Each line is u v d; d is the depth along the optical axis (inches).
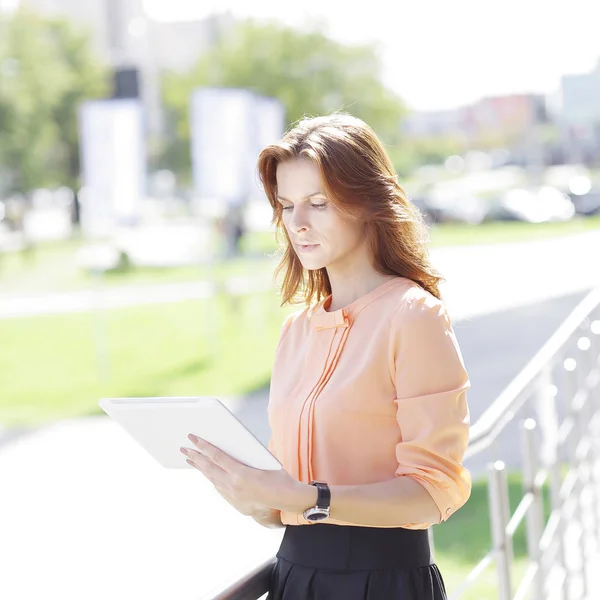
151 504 296.8
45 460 360.5
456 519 265.0
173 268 1277.1
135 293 1031.6
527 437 142.6
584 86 2082.9
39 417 453.4
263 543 258.7
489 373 486.6
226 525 274.1
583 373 178.4
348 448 85.0
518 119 2952.8
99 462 352.2
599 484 194.2
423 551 86.4
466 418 83.4
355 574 84.4
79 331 785.6
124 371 592.1
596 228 1593.3
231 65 1734.7
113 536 269.1
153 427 81.4
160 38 2175.2
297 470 87.4
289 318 97.0
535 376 141.9
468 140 3063.5
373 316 86.6
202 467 81.0
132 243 1653.5
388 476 85.0
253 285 968.9
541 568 144.9
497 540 127.3
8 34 1781.5
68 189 2052.2
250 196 633.6
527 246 1320.1
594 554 189.9
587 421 181.8
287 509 78.0
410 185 2464.3
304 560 86.6
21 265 1454.2
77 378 578.2
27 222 1876.2
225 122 617.6
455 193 2423.7
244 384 523.8
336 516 78.2
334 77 1745.8
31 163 1844.2
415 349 82.3
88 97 1884.8
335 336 88.1
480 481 297.1
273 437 92.6
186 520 279.9
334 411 84.8
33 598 228.8
